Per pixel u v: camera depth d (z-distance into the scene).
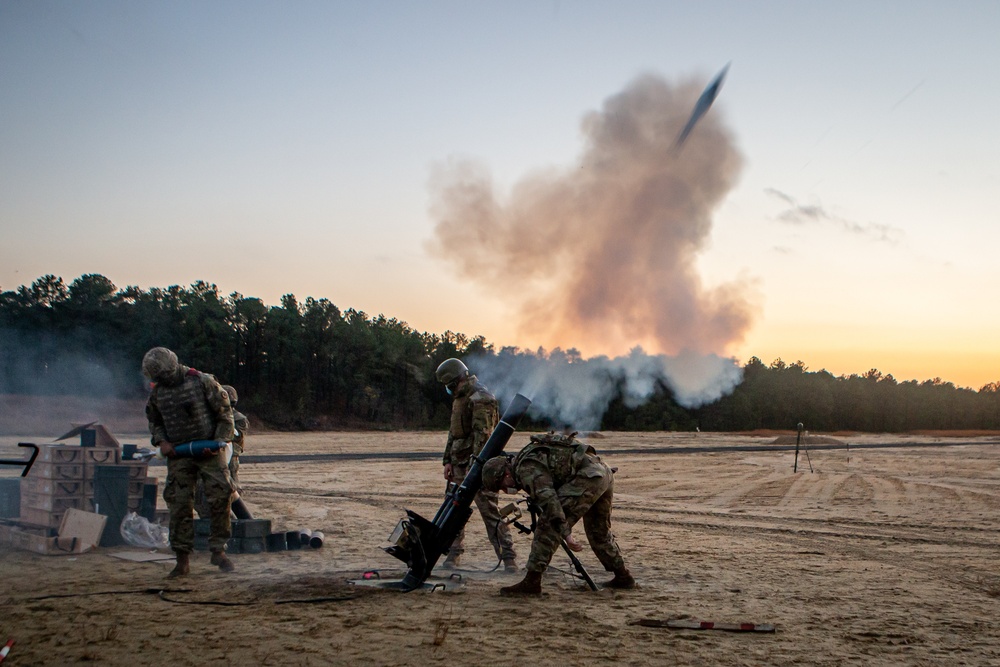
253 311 91.00
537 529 7.64
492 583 8.09
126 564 8.70
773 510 16.72
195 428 8.23
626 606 7.02
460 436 9.27
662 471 30.05
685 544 11.41
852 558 10.36
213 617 6.25
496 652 5.39
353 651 5.35
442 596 7.26
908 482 25.38
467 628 6.04
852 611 7.05
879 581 8.66
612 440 63.25
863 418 130.75
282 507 15.52
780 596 7.67
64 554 9.21
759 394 103.38
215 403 8.32
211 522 8.37
